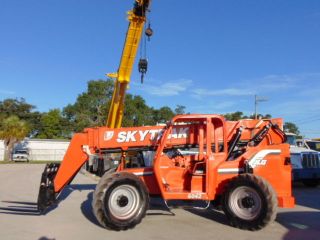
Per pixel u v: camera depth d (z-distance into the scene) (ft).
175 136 30.76
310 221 29.50
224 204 27.27
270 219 25.81
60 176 31.27
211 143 29.73
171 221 29.71
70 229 27.14
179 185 30.04
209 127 29.04
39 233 25.93
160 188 28.71
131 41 66.69
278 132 30.09
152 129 31.19
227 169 28.78
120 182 27.02
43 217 31.76
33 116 273.54
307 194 47.80
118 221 26.43
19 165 133.90
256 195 26.25
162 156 30.40
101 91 220.84
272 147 29.25
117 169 31.94
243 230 26.48
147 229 27.02
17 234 25.66
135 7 64.90
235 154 30.48
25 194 47.42
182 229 26.96
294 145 61.41
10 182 64.64
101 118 218.59
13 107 271.08
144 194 27.22
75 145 31.63
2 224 28.89
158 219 30.48
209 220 30.04
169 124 29.25
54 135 269.64
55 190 31.09
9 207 36.78
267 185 26.05
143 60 62.54
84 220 30.45
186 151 33.19
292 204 27.86
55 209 35.76
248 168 28.40
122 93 70.38
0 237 24.86
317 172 55.57
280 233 25.59
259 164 28.99
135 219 26.61
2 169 105.81
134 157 35.55
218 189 28.60
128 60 68.03
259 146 29.55
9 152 177.88
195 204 36.58
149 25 65.00
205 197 28.43
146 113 227.40
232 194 26.99
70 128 244.63
